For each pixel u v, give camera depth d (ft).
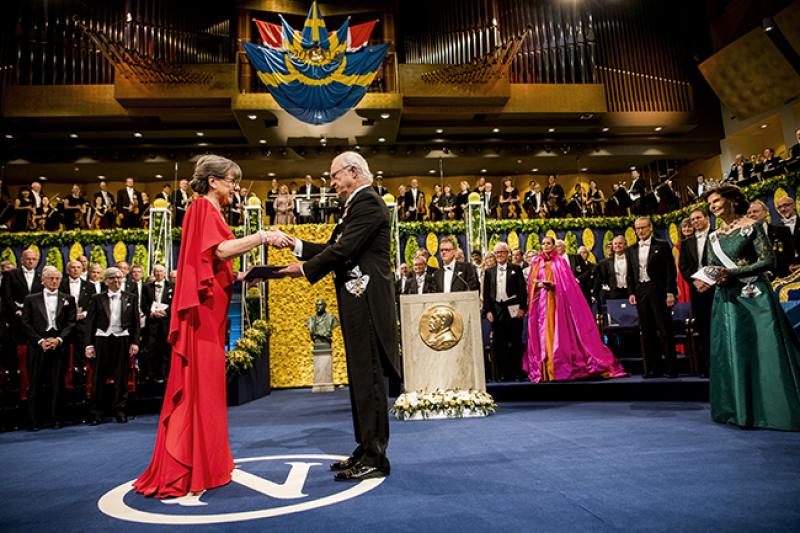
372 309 8.02
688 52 49.55
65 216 38.99
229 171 8.69
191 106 42.65
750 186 32.12
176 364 7.75
